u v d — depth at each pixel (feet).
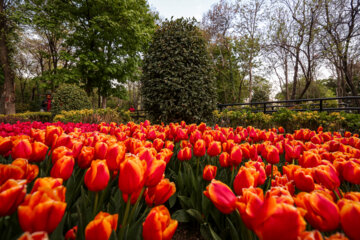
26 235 1.41
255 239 2.86
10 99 56.03
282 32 55.88
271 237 1.51
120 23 52.19
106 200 4.24
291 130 20.99
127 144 5.12
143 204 4.70
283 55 70.64
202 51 20.95
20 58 78.18
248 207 1.77
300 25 51.83
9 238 2.31
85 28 53.72
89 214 3.02
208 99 20.48
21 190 1.87
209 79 20.71
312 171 3.24
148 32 57.31
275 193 2.38
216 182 2.34
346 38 45.11
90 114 25.49
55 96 36.88
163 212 2.30
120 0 49.96
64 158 2.86
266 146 4.99
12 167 2.36
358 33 45.21
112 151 3.17
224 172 5.38
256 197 1.82
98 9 51.75
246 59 74.84
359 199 2.29
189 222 5.36
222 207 2.20
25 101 110.22
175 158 6.89
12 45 56.29
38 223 1.62
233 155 4.39
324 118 18.84
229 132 7.91
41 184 2.14
